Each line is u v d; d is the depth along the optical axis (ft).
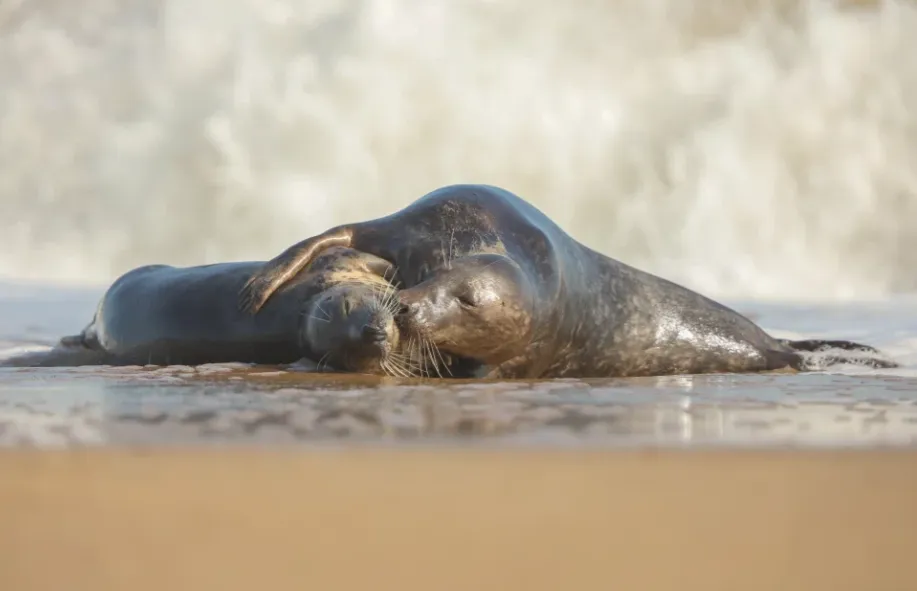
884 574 32.45
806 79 204.23
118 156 196.13
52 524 34.81
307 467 42.16
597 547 34.06
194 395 65.72
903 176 199.72
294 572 31.60
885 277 193.88
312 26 199.00
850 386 76.28
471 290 78.43
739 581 31.78
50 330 114.32
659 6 207.92
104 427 52.37
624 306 91.20
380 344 75.92
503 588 30.94
